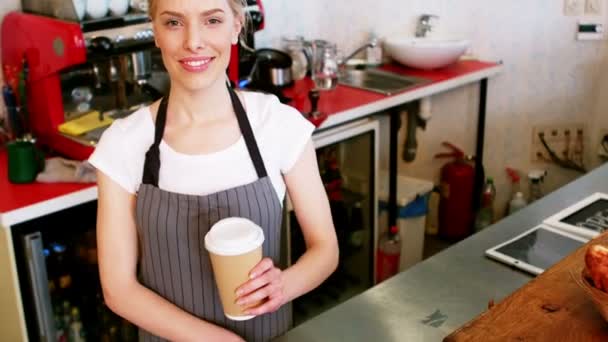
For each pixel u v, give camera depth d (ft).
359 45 11.92
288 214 8.71
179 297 4.67
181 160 4.44
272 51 10.31
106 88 8.19
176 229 4.48
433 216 12.54
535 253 5.25
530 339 3.58
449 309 4.63
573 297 3.93
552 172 12.21
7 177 7.27
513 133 12.18
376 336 4.36
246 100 4.68
